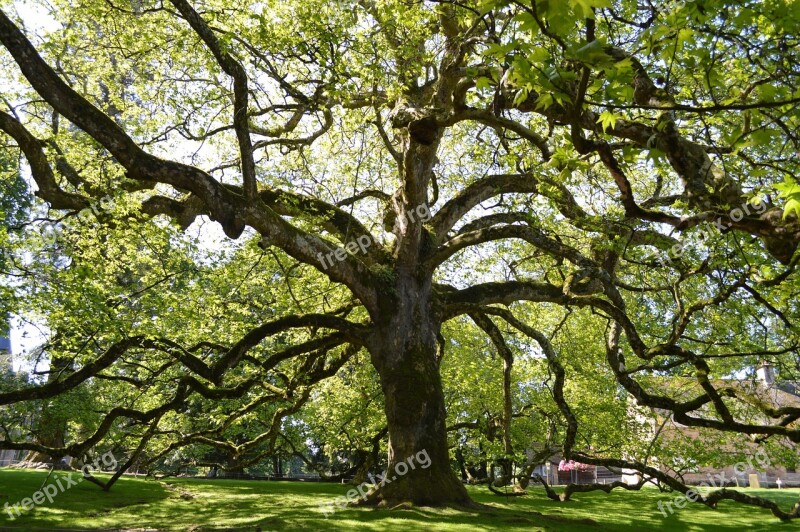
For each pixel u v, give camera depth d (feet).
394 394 48.47
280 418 58.59
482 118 32.83
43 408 80.07
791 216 19.17
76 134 53.88
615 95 15.98
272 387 53.88
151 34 52.75
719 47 26.66
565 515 49.78
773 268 39.75
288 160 62.44
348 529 35.45
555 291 54.65
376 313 50.06
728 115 31.96
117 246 52.11
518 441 84.84
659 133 21.76
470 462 85.97
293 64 50.42
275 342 75.10
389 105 55.42
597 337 81.97
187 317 51.57
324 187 60.85
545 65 14.90
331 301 62.85
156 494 57.57
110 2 46.88
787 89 20.43
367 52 43.93
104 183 49.21
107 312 44.75
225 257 57.82
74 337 49.32
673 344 45.39
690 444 72.74
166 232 48.75
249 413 64.59
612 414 75.72
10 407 79.71
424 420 47.75
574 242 60.49
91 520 38.52
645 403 50.60
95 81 57.21
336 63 40.98
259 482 87.61
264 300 61.26
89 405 80.59
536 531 36.14
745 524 49.14
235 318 58.18
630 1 23.16
